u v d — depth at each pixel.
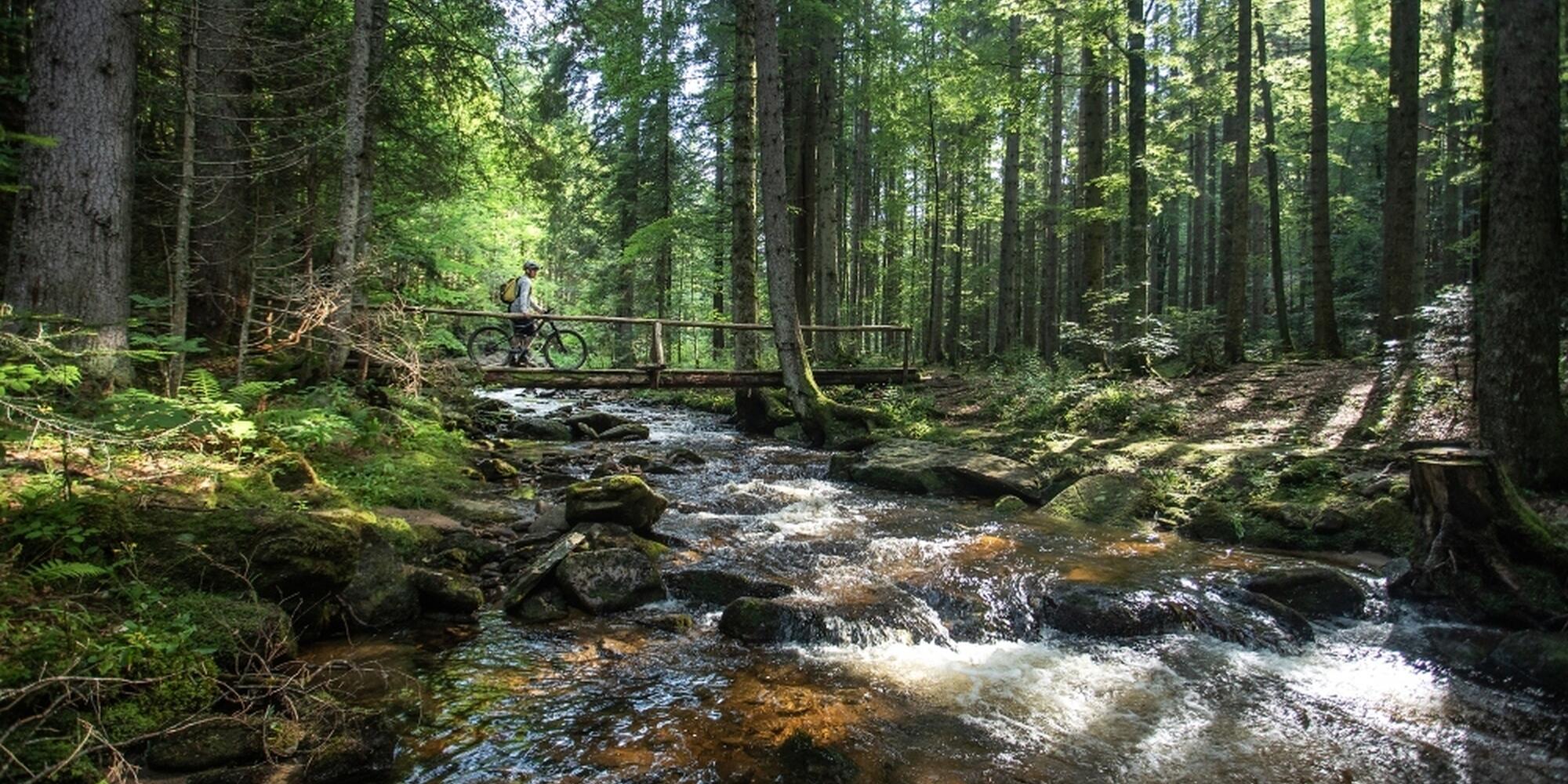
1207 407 12.99
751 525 8.40
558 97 17.89
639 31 17.17
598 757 3.96
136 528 4.51
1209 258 32.44
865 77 21.95
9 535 4.03
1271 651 5.61
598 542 6.80
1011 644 5.73
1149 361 15.76
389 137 14.06
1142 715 4.65
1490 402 7.42
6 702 3.22
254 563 4.66
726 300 31.23
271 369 9.66
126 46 7.13
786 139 21.78
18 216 6.81
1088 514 9.01
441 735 4.11
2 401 4.15
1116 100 27.02
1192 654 5.57
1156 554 7.58
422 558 6.37
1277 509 8.12
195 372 6.76
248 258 9.73
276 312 9.56
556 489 9.50
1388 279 15.00
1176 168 18.19
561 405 19.56
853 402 15.86
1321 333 17.20
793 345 14.35
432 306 15.37
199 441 6.30
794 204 21.83
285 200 13.11
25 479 4.64
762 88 14.04
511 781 3.72
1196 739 4.38
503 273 22.36
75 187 6.79
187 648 3.91
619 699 4.62
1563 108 9.20
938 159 27.59
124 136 7.10
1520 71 7.11
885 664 5.30
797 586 6.39
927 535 8.22
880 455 11.34
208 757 3.52
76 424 4.45
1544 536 5.79
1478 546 5.96
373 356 9.50
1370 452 9.27
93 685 3.45
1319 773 4.05
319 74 11.79
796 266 22.22
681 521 8.43
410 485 7.97
